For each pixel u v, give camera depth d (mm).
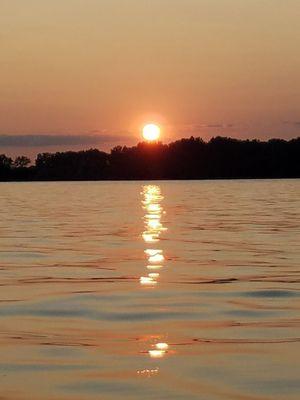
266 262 24172
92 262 24438
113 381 10805
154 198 86312
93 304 16516
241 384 10625
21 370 11352
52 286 19188
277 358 11898
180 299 17172
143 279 20438
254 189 119188
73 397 10180
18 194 109438
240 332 13711
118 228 39812
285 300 17062
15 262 24578
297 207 61406
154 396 10180
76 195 101875
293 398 10031
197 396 10148
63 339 13242
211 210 57750
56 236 34938
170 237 34031
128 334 13625
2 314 15422
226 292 18188
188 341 13070
